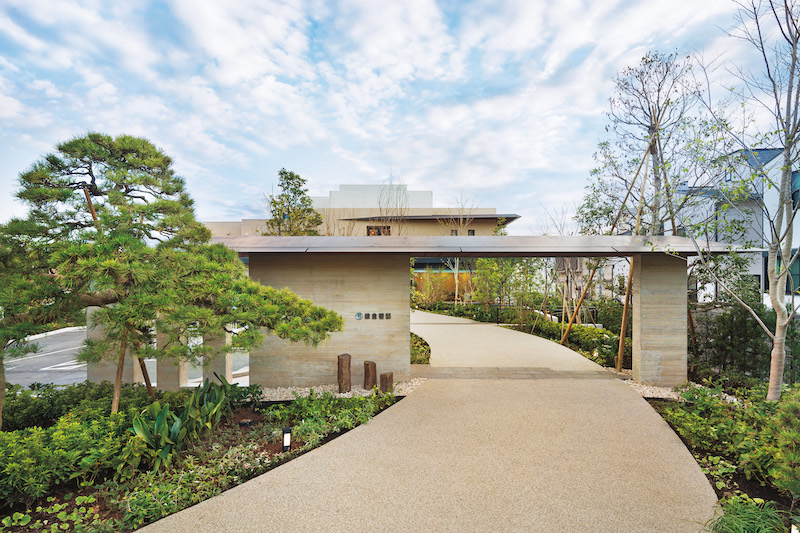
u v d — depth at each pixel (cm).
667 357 845
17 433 461
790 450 376
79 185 573
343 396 773
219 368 823
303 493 428
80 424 500
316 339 616
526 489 437
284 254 873
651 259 845
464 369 1009
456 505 406
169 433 489
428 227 2805
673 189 909
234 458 491
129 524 370
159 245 589
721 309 980
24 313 457
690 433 557
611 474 470
